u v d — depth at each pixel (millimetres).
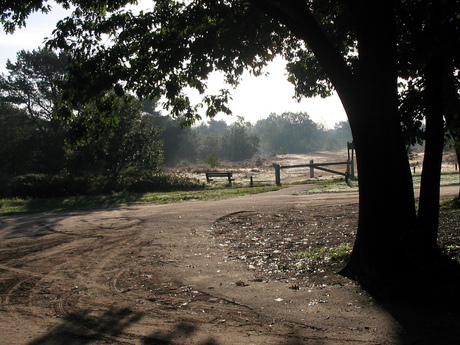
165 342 4445
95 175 32781
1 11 8734
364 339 4383
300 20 6891
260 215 13945
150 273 7484
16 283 7082
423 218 7195
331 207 14812
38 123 49594
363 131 6664
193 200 20859
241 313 5340
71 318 5289
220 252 9023
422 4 7273
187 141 85562
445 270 6355
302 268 7336
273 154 106125
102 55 8828
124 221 13961
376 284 6051
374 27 6488
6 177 32406
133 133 30625
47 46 8906
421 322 4770
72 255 9203
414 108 9203
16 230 12914
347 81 6789
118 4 9266
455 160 44594
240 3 9195
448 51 6598
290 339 4449
